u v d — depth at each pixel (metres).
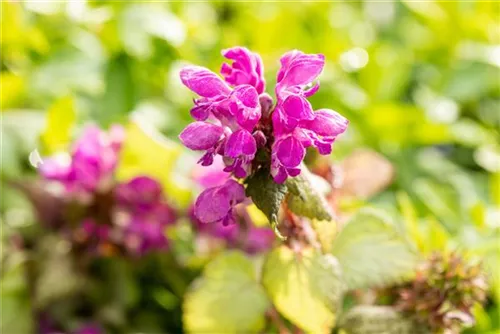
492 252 0.42
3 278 0.44
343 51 0.60
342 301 0.39
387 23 0.71
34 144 0.49
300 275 0.34
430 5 0.65
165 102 0.55
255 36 0.59
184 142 0.30
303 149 0.30
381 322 0.35
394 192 0.52
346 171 0.41
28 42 0.54
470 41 0.64
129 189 0.43
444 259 0.36
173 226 0.44
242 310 0.36
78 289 0.44
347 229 0.36
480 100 0.63
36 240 0.45
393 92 0.57
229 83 0.31
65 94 0.49
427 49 0.64
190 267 0.44
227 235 0.43
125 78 0.52
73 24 0.55
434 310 0.35
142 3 0.56
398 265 0.35
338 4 0.71
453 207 0.48
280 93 0.30
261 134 0.30
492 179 0.49
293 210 0.31
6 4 0.53
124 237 0.43
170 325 0.45
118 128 0.45
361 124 0.54
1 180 0.48
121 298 0.45
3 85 0.50
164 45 0.54
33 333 0.44
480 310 0.39
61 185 0.45
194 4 0.67
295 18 0.60
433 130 0.54
